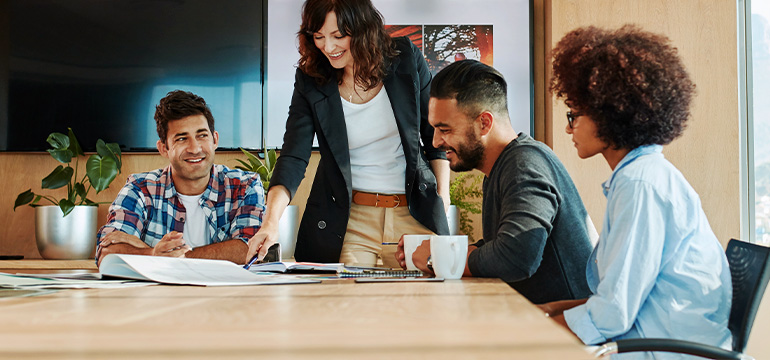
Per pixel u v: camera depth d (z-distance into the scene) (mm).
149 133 3439
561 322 1146
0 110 3441
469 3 3455
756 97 3184
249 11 3453
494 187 1431
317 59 1990
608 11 3230
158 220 2156
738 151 3154
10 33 3453
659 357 1095
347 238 2045
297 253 2072
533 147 1401
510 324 470
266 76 3445
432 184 2033
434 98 1480
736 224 3135
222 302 708
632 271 1079
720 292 1119
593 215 3170
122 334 427
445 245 1200
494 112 1455
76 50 3455
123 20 3457
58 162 3457
